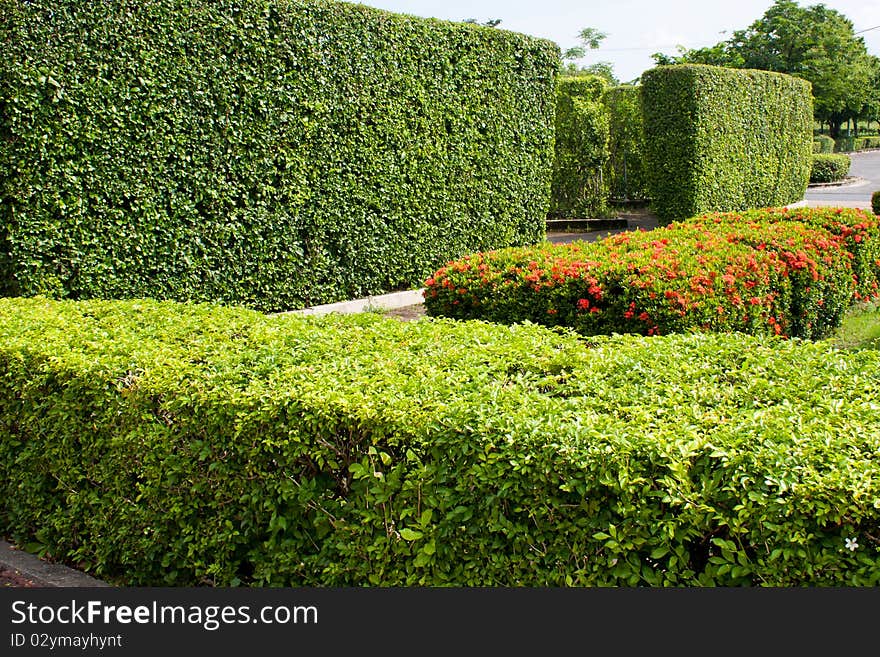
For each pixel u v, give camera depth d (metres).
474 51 11.16
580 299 6.36
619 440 2.48
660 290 5.96
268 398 3.11
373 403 2.92
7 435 4.14
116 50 7.29
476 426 2.68
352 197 9.70
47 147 6.90
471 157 11.30
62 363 3.79
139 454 3.46
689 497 2.32
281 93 8.76
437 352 3.88
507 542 2.62
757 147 19.12
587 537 2.47
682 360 3.71
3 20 6.53
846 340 8.24
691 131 16.52
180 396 3.30
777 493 2.22
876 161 48.22
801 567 2.19
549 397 3.12
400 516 2.75
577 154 19.72
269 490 3.06
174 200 7.90
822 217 9.44
